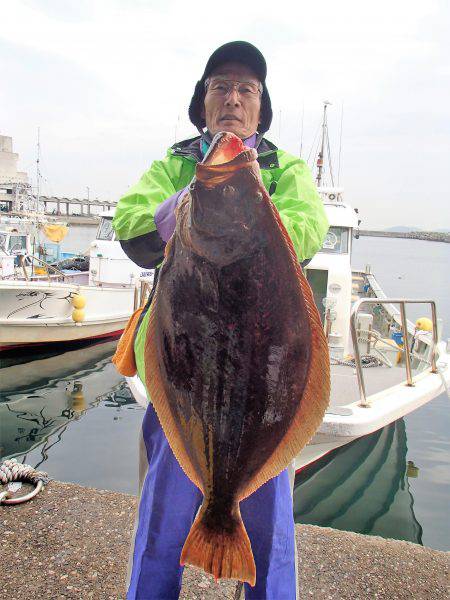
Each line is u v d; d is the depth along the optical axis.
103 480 5.51
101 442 6.64
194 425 1.47
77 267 14.99
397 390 5.19
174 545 1.73
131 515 3.04
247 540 1.45
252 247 1.28
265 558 1.69
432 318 5.63
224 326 1.37
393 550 2.83
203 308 1.38
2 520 2.96
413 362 6.87
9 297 9.77
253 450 1.44
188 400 1.46
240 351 1.38
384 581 2.58
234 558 1.44
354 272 13.69
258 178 1.25
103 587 2.46
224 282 1.33
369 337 6.93
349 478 5.50
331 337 6.39
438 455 6.16
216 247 1.30
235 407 1.42
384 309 9.77
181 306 1.40
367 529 4.62
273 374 1.37
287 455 1.41
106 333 11.76
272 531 1.68
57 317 10.47
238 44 1.72
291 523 1.76
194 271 1.36
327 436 4.37
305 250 1.56
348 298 6.77
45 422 7.39
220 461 1.47
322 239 1.64
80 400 8.40
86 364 10.38
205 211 1.26
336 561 2.72
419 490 5.31
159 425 1.80
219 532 1.47
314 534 2.97
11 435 6.86
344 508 4.94
